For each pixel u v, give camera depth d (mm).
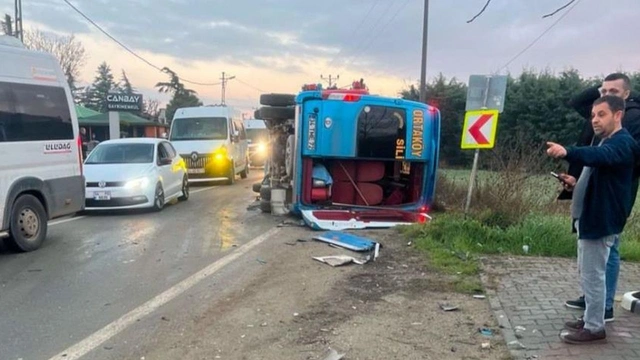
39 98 8023
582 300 5043
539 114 28047
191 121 19344
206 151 18094
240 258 7367
